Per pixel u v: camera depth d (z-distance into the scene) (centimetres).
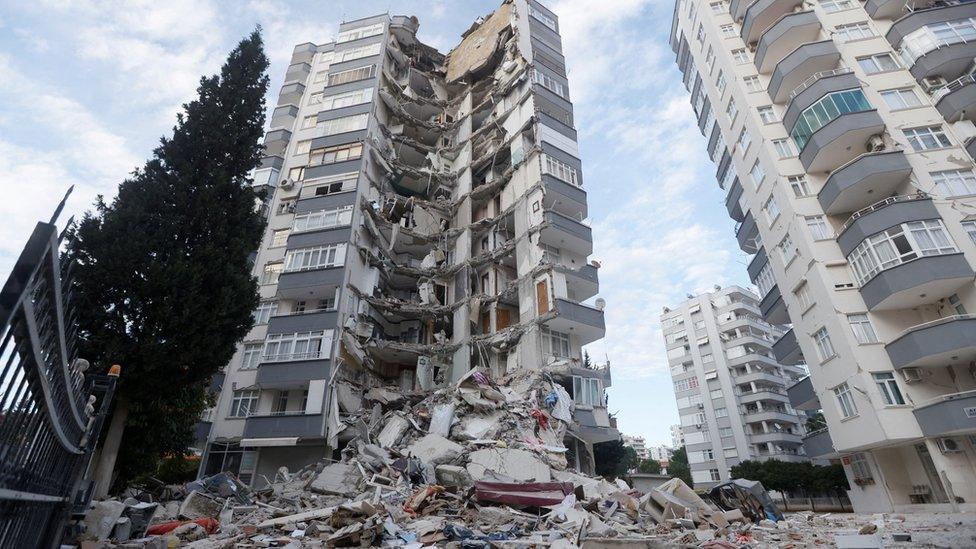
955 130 2119
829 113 2314
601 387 2384
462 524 1025
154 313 1265
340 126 3322
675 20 3894
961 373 1800
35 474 410
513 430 1862
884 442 1822
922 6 2494
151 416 1386
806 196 2369
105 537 796
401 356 2912
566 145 3036
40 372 336
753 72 2884
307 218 2903
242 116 1705
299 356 2428
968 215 1911
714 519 1186
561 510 1119
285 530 996
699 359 5994
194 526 998
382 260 3058
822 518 1598
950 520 1223
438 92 4144
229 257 1464
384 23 3919
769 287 2855
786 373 5828
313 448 2292
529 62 3334
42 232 277
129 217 1338
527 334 2459
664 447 14175
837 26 2584
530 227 2714
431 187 3609
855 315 2027
